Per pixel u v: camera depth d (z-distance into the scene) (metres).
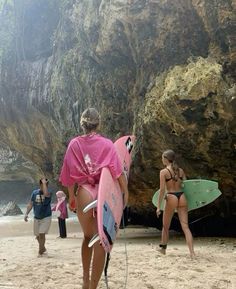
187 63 8.88
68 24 13.70
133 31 9.64
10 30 17.72
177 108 8.28
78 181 3.56
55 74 14.90
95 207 3.37
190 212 10.82
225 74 8.25
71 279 4.80
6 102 18.14
